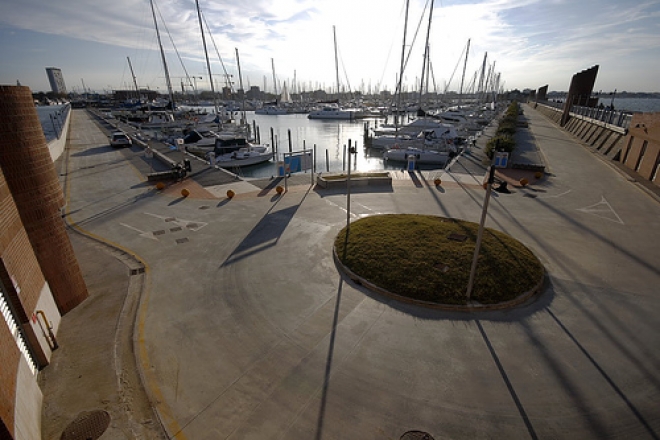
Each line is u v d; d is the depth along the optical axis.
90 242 12.37
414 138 38.38
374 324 7.77
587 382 6.21
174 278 9.82
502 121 47.56
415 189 18.69
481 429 5.37
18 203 7.12
